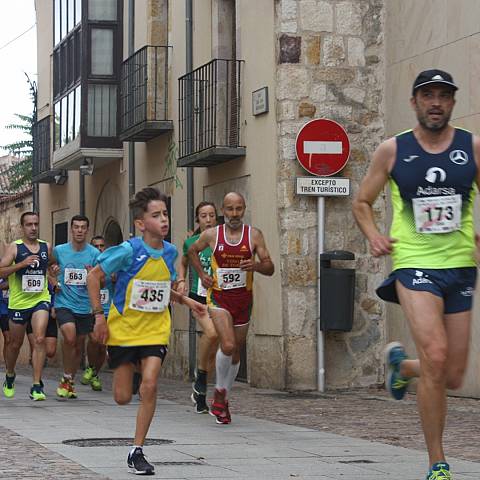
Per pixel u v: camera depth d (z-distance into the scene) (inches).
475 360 673.6
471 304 342.6
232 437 498.9
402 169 341.7
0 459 420.2
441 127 337.4
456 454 450.3
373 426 556.7
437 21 726.5
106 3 1185.4
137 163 1128.8
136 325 397.7
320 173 777.6
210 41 936.3
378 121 797.9
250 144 833.5
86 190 1318.9
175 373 999.6
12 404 670.5
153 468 386.3
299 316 776.3
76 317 724.0
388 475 388.5
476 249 343.6
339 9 793.6
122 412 615.8
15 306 701.9
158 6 1074.7
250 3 831.1
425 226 338.3
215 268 551.2
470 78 687.7
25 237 700.7
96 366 805.2
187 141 961.5
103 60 1182.3
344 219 789.2
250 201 834.8
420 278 335.0
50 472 387.5
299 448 462.3
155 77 1023.6
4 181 2167.8
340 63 792.9
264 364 800.3
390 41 788.6
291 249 776.9
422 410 332.8
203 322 593.9
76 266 722.8
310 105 786.8
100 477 377.4
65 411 621.6
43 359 703.1
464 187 340.5
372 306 792.9
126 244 397.7
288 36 784.9
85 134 1170.6
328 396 738.8
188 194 967.6
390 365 369.7
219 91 895.7
